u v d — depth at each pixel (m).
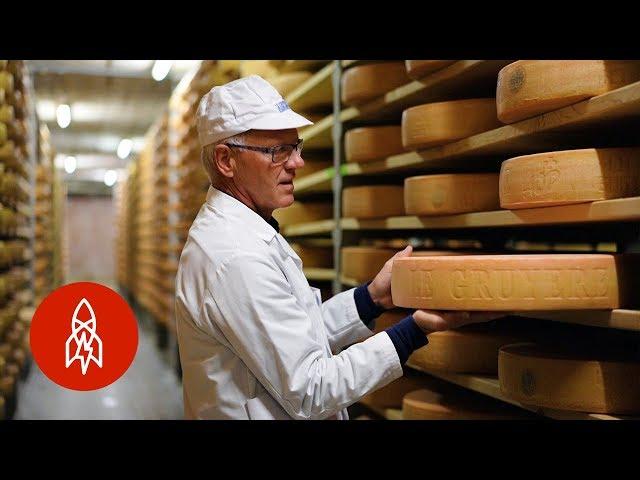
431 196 2.05
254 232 1.50
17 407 5.10
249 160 1.53
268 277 1.42
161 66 7.48
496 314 1.47
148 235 11.34
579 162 1.50
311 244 4.11
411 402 2.16
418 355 2.05
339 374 1.40
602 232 2.36
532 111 1.63
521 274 1.40
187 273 1.51
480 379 1.86
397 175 2.80
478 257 1.44
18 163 4.17
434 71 2.10
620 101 1.40
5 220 3.80
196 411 1.53
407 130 2.13
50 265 9.97
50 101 10.84
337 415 1.61
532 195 1.58
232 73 4.70
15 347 4.89
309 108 3.64
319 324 1.59
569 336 2.01
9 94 3.85
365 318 1.77
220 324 1.43
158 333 8.84
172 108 8.42
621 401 1.46
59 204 13.76
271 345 1.39
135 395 5.97
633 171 1.49
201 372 1.50
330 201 4.11
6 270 4.56
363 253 2.56
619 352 1.62
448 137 2.02
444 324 1.45
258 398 1.48
